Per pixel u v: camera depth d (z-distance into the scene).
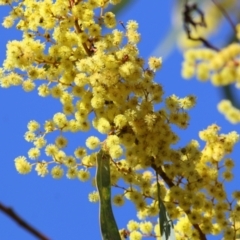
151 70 0.64
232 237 0.63
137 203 0.65
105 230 0.62
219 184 0.64
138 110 0.64
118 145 0.63
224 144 0.65
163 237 0.63
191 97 0.64
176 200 0.64
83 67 0.64
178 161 0.64
